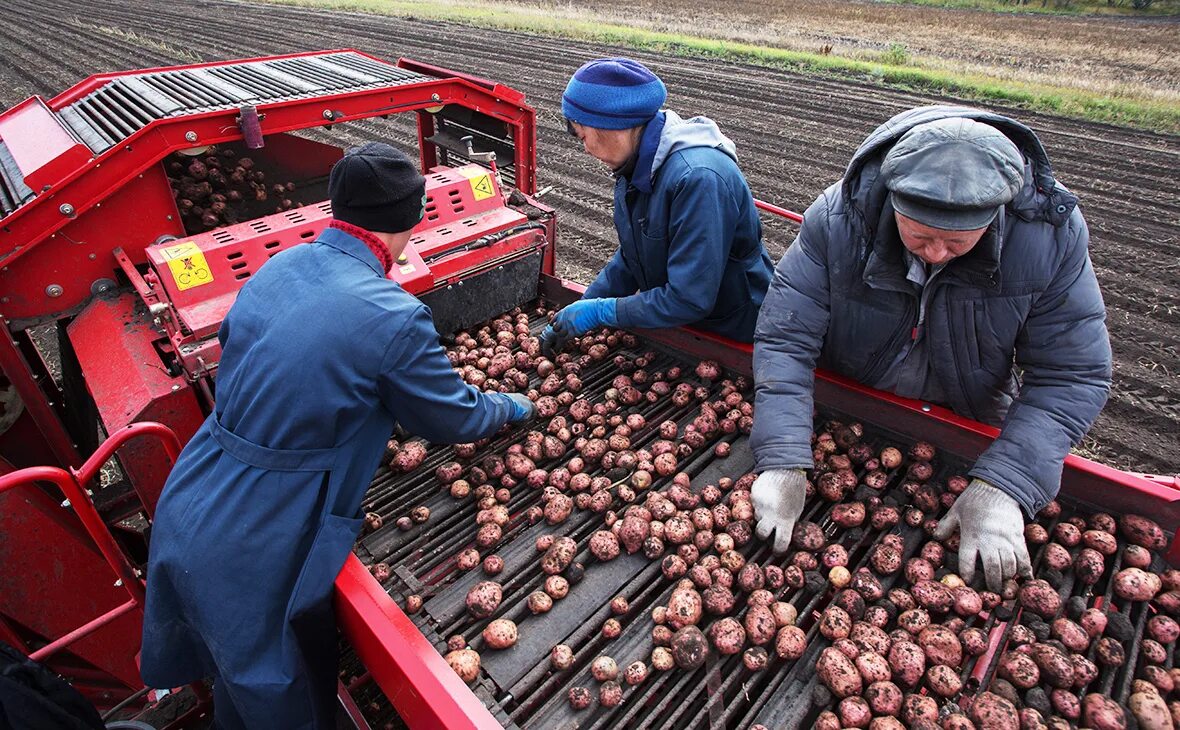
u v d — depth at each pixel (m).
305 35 20.33
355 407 2.06
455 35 20.97
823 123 12.71
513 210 4.02
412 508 2.81
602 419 3.26
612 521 2.72
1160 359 6.11
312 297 2.06
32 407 3.41
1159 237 8.39
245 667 2.03
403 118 12.81
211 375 2.77
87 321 3.22
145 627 2.27
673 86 15.23
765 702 2.15
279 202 4.75
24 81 14.14
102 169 3.14
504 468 2.95
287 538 2.04
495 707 2.06
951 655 2.18
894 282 2.42
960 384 2.63
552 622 2.35
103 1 26.14
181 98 3.66
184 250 2.97
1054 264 2.21
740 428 3.12
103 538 2.32
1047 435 2.35
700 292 2.93
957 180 1.86
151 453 2.76
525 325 3.93
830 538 2.67
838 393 3.01
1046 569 2.47
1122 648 2.18
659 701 2.12
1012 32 23.06
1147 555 2.40
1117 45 20.88
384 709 2.81
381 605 1.97
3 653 2.18
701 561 2.54
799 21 24.67
